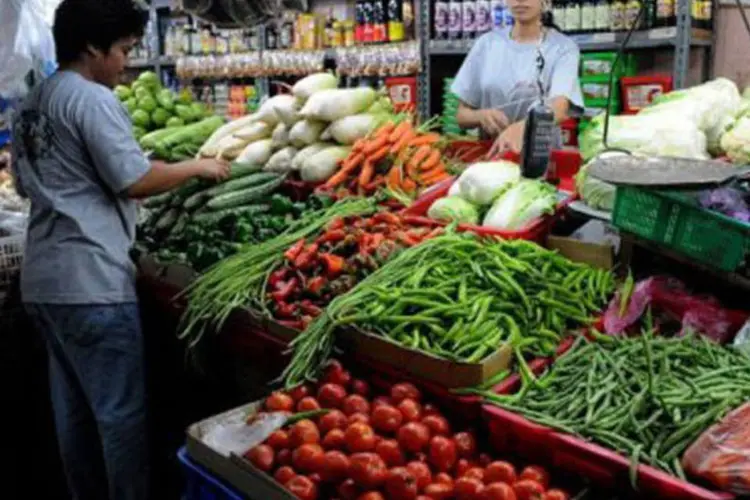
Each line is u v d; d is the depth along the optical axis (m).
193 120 3.89
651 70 4.46
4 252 3.30
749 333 1.81
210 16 3.61
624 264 2.08
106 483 2.93
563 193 2.46
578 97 3.63
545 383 1.70
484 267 1.98
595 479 1.47
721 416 1.49
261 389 2.36
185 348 2.69
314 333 1.92
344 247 2.31
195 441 1.71
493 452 1.64
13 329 3.37
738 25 4.13
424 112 4.69
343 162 2.88
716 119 2.52
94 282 2.48
